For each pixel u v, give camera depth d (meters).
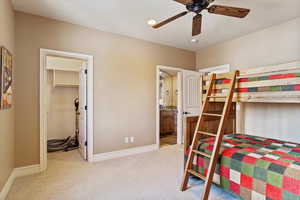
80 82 3.80
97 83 3.31
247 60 3.63
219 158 2.04
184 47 4.48
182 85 4.54
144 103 3.92
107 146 3.42
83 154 3.47
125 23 3.06
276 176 1.53
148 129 3.98
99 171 2.78
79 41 3.12
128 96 3.69
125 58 3.65
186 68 4.68
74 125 5.16
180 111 4.57
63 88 5.03
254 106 3.55
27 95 2.68
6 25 2.15
